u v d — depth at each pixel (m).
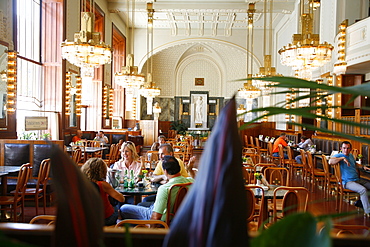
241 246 0.50
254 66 20.44
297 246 0.46
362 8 11.44
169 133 21.95
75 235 0.51
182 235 0.54
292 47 7.48
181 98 23.77
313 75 13.92
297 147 11.63
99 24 14.74
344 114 11.85
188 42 19.80
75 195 0.52
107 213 3.66
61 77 10.51
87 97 12.55
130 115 19.69
